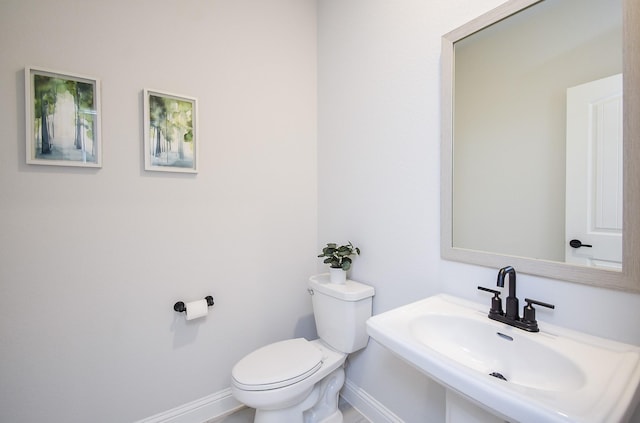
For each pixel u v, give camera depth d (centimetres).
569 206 87
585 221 84
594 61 82
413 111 131
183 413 151
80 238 127
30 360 119
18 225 116
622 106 76
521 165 98
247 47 170
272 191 181
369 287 153
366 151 157
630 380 63
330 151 186
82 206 127
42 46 118
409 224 134
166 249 147
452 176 116
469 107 111
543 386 78
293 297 191
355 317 144
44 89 118
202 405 156
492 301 97
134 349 139
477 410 86
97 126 128
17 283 116
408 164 134
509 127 100
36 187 118
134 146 138
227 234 165
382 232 149
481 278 108
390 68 142
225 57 162
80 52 125
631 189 75
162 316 146
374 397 154
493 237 105
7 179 114
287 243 188
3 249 114
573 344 80
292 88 188
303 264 195
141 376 141
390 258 145
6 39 113
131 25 136
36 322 120
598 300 81
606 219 80
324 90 190
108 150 132
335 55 179
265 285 179
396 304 142
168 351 147
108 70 131
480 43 107
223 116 162
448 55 114
